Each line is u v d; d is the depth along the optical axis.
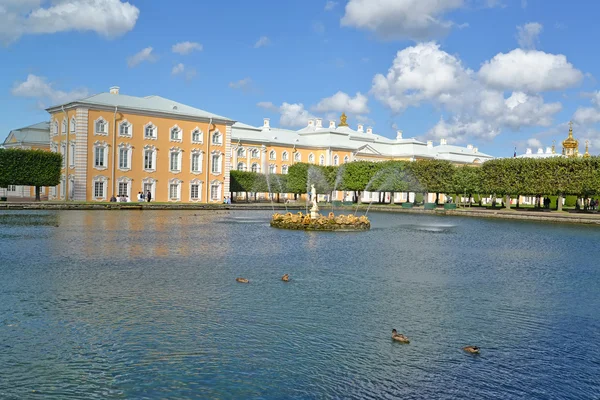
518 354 14.14
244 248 32.62
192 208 79.38
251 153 121.69
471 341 15.05
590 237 46.44
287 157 128.62
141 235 38.41
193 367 12.73
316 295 19.73
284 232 44.53
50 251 28.94
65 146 83.12
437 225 59.16
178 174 90.12
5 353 13.29
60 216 55.16
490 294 20.92
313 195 51.91
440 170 99.81
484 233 49.62
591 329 16.44
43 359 12.98
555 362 13.64
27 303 17.58
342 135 139.50
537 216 73.94
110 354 13.38
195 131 91.94
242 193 114.88
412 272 25.41
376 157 145.38
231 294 19.48
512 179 88.50
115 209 71.50
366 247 35.09
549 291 21.81
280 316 16.81
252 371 12.59
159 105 89.19
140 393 11.38
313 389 11.77
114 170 83.00
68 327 15.26
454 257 31.48
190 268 24.62
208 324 15.80
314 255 30.25
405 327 16.11
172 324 15.72
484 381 12.41
